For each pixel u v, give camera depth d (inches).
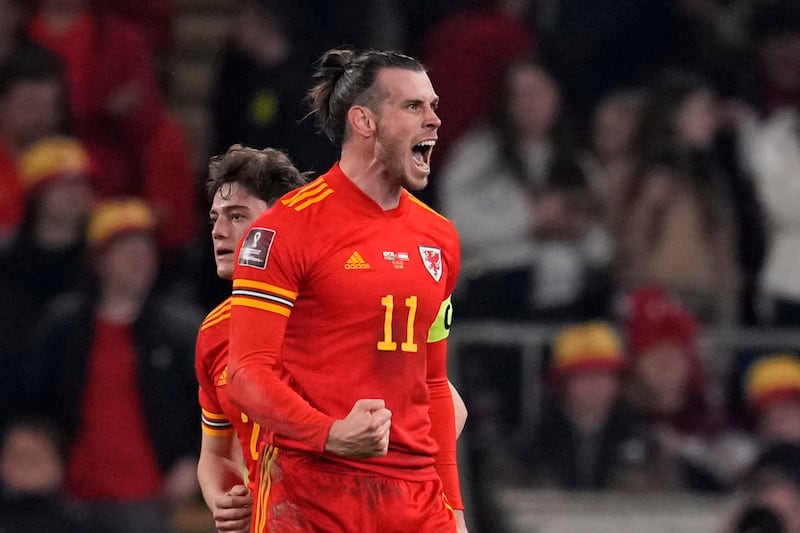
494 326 1317.7
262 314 656.4
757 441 1328.7
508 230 1401.3
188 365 1295.5
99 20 1504.7
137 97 1491.1
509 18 1531.7
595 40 1641.2
